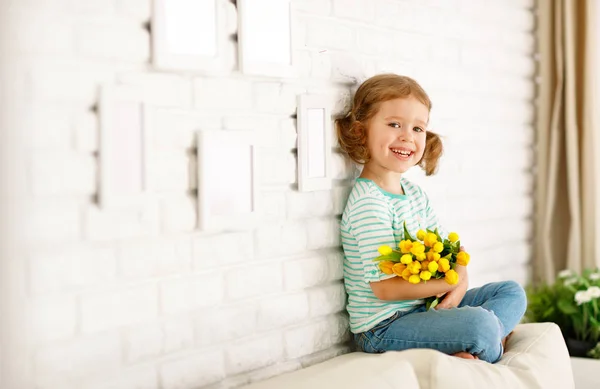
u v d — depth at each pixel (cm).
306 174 181
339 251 197
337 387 138
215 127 159
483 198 259
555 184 284
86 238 135
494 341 172
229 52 161
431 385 154
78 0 133
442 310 180
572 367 225
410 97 191
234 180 161
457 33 241
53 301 131
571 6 279
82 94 133
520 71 278
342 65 194
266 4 168
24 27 125
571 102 278
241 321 167
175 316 154
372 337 187
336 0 192
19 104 125
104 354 139
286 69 172
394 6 212
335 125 193
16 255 125
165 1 145
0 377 123
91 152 135
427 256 178
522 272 284
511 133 276
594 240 280
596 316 245
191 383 156
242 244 167
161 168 148
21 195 125
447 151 239
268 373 175
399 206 195
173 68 146
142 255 146
